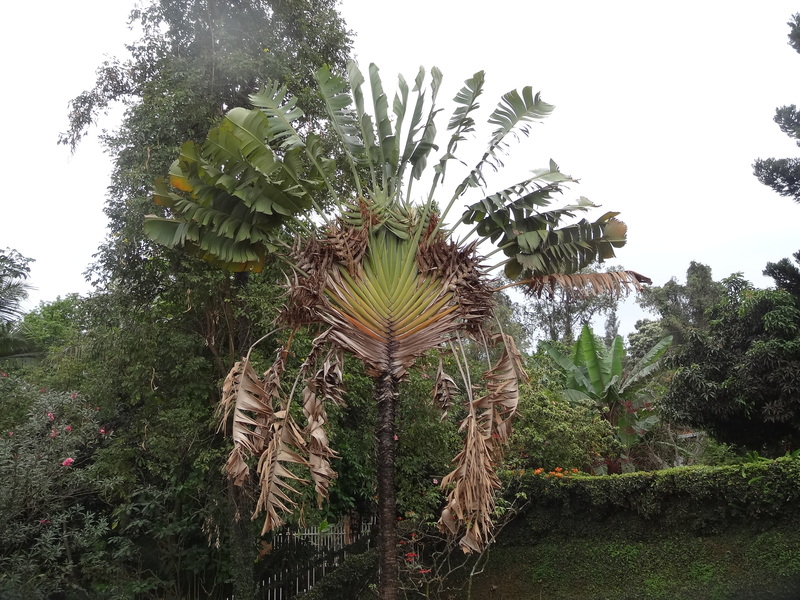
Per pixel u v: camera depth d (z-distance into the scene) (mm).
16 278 11445
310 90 10266
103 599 8461
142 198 9109
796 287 12789
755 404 11961
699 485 9422
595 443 12656
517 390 5664
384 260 5613
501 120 6527
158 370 9375
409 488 10461
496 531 10867
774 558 8609
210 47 10344
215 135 5488
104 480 8039
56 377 11578
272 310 8680
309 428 5227
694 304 26938
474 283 5793
